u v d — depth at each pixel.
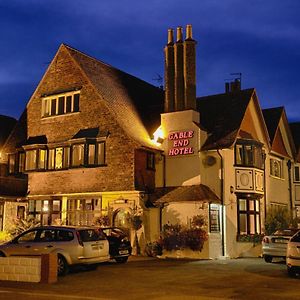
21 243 16.78
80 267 17.55
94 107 26.28
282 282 13.91
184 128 25.92
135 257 23.27
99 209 25.47
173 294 11.81
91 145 25.92
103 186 25.20
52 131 27.75
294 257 14.98
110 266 18.58
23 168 28.31
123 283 13.79
